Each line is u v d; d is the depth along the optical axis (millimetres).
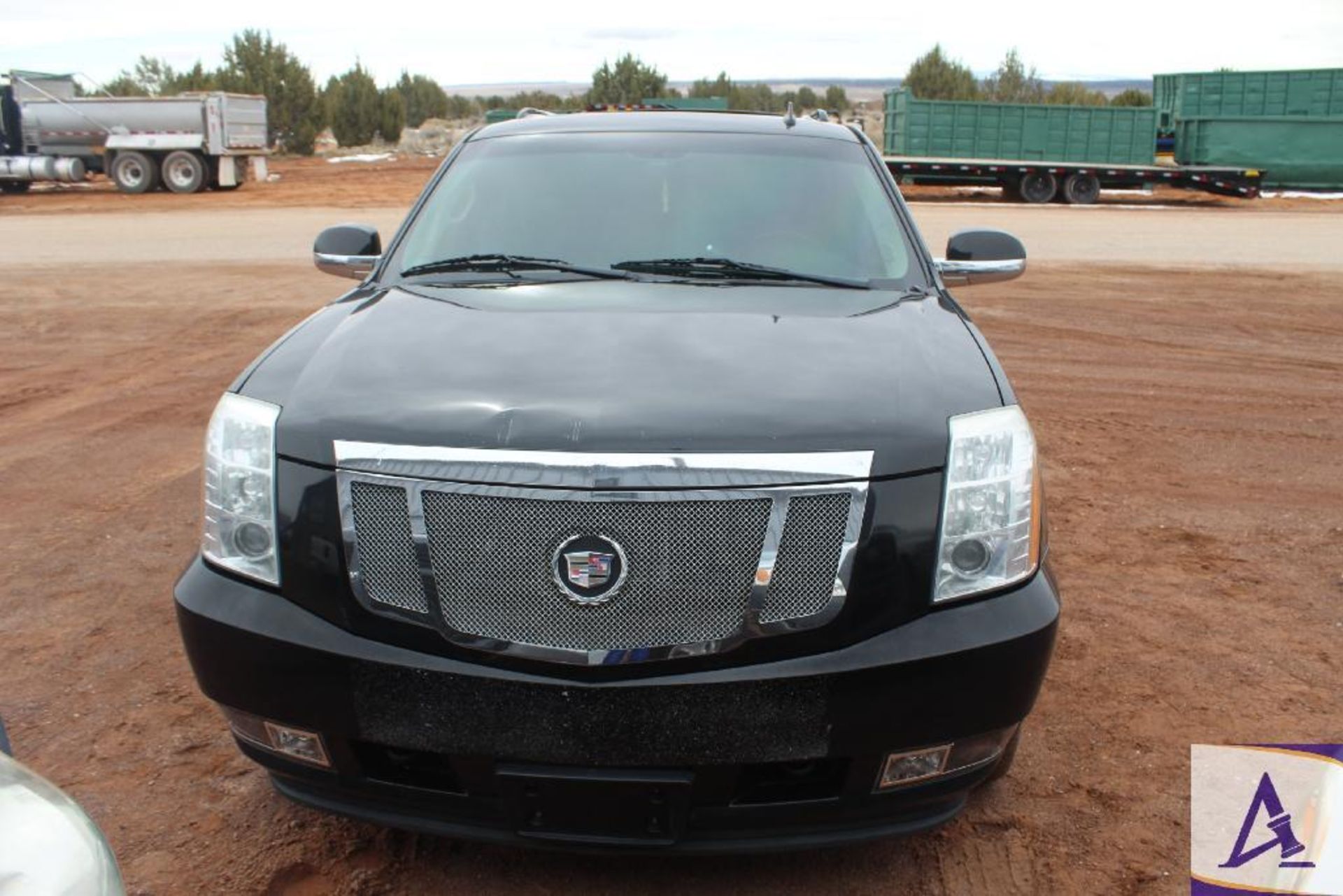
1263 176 28812
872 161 4027
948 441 2443
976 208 26062
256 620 2436
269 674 2422
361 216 21656
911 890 2691
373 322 3014
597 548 2275
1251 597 4438
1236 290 13156
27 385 7977
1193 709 3543
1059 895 2684
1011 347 9680
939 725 2357
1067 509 5488
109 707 3463
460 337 2855
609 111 4496
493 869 2740
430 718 2334
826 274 3436
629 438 2334
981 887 2711
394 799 2455
